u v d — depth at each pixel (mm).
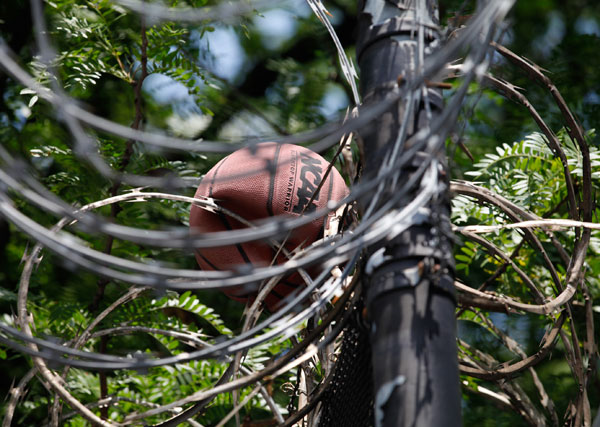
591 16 9789
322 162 5043
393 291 3002
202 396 3582
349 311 3689
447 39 3553
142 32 6398
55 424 4488
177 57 6773
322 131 2596
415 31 3512
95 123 2553
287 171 4898
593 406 7309
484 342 7441
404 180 3154
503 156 6508
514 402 5402
